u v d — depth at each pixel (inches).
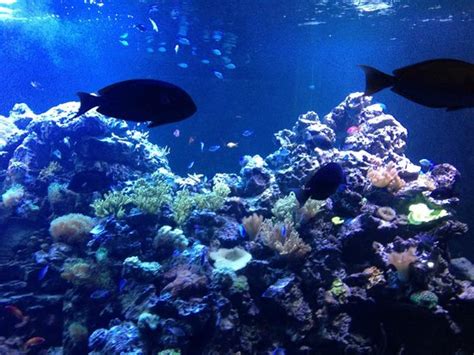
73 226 54.0
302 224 50.7
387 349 44.8
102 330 41.2
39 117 70.7
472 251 107.3
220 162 158.1
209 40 141.6
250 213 56.8
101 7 109.8
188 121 157.5
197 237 53.6
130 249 50.6
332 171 27.1
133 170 67.6
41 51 154.6
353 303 44.8
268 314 44.9
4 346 48.2
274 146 170.4
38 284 52.4
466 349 44.7
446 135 132.0
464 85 14.6
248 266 45.8
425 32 148.6
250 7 105.8
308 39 150.4
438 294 43.9
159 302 40.7
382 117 68.6
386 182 52.0
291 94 191.0
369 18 123.5
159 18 116.9
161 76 179.9
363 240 48.0
